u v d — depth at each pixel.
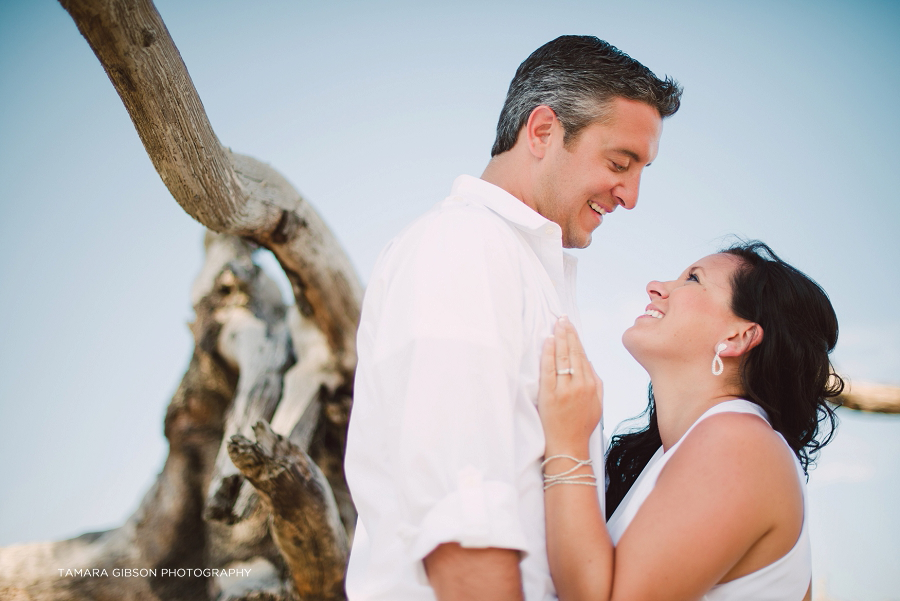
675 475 1.38
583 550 1.28
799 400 1.68
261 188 2.66
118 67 1.62
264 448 2.53
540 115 1.71
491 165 1.83
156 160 1.91
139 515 4.36
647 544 1.29
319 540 2.71
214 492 3.06
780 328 1.66
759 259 1.74
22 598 3.98
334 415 3.79
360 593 1.32
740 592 1.37
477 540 1.10
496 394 1.23
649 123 1.69
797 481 1.42
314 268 3.16
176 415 4.45
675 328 1.70
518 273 1.41
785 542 1.38
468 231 1.37
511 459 1.21
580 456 1.34
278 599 3.30
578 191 1.71
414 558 1.13
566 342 1.40
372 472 1.36
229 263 4.41
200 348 4.34
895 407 4.12
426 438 1.18
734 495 1.32
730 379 1.68
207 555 3.99
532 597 1.27
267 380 3.96
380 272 1.50
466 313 1.27
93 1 1.48
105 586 4.10
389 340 1.32
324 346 3.87
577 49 1.72
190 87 1.77
